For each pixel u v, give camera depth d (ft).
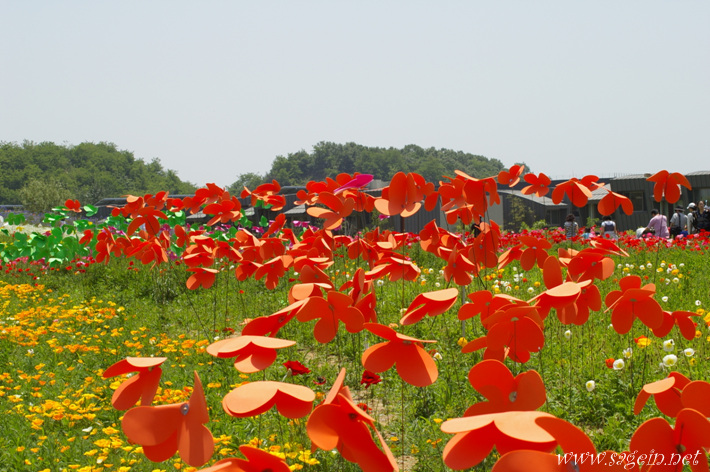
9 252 38.99
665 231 42.73
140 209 23.29
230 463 4.54
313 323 20.36
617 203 14.52
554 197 15.08
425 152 636.89
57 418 12.59
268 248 17.28
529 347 6.83
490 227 14.76
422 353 6.16
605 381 13.55
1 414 13.89
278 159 581.53
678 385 5.71
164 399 13.26
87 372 17.39
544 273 9.40
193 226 42.65
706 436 4.39
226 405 5.06
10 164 470.80
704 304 21.26
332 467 9.84
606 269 10.71
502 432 4.09
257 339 5.89
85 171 485.56
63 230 42.50
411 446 10.91
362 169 568.82
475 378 5.23
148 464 10.64
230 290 29.48
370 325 5.97
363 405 10.64
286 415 5.23
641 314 8.63
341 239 17.79
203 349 17.54
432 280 27.37
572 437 3.84
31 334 20.39
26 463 11.27
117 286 33.09
